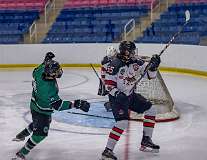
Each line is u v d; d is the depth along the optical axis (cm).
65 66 1694
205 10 1736
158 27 1767
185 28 1703
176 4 1820
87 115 847
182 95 1102
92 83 1289
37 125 565
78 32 1870
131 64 579
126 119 573
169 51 1539
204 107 957
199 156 620
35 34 1820
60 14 1962
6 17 1978
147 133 624
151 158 607
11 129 776
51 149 652
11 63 1694
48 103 557
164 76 1441
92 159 605
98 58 1672
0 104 996
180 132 750
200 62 1442
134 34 1727
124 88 581
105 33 1839
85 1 1969
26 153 579
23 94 1123
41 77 543
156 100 905
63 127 779
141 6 1895
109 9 1930
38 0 2039
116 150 644
